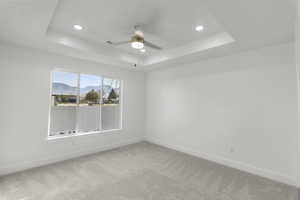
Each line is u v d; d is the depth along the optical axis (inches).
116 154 158.2
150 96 207.0
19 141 120.3
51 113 141.0
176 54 143.3
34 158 126.9
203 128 151.2
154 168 126.3
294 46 104.3
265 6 69.7
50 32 110.7
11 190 93.7
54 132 142.6
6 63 115.3
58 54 139.0
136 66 179.9
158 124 195.8
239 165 126.7
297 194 92.8
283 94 108.0
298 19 76.8
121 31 115.0
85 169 123.2
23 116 122.3
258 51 119.2
